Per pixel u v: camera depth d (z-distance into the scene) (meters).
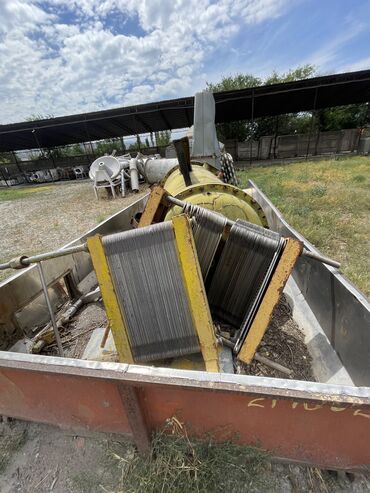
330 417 0.97
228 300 1.98
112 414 1.24
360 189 6.93
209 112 5.71
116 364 1.08
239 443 1.18
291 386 0.92
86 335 2.34
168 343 1.67
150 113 15.87
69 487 1.29
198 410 1.11
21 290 2.14
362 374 1.49
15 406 1.43
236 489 1.16
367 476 1.20
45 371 1.08
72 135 20.59
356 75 12.07
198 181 2.94
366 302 1.49
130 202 9.17
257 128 22.84
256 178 10.11
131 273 1.58
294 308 2.41
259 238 1.74
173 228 1.51
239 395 0.93
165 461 1.18
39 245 5.77
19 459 1.42
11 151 23.70
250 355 1.72
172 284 1.58
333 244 3.87
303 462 1.19
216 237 1.88
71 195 12.23
